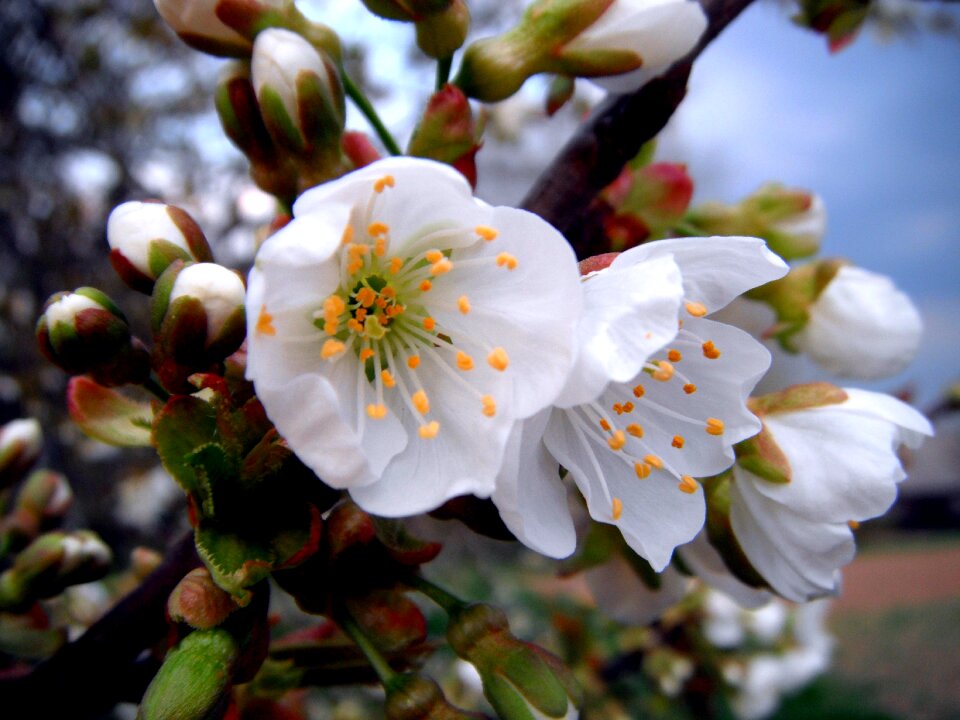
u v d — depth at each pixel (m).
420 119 0.08
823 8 0.11
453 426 0.06
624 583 0.10
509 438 0.06
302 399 0.05
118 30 0.35
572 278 0.06
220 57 0.08
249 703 0.08
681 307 0.07
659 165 0.09
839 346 0.10
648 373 0.07
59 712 0.07
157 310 0.06
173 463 0.06
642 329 0.06
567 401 0.06
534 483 0.06
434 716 0.07
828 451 0.08
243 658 0.06
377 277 0.07
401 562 0.07
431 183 0.06
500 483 0.06
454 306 0.07
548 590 0.40
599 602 0.10
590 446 0.07
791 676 0.22
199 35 0.08
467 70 0.08
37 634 0.09
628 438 0.07
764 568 0.08
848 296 0.10
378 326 0.07
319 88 0.07
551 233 0.06
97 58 0.34
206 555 0.06
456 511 0.06
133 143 0.35
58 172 0.34
